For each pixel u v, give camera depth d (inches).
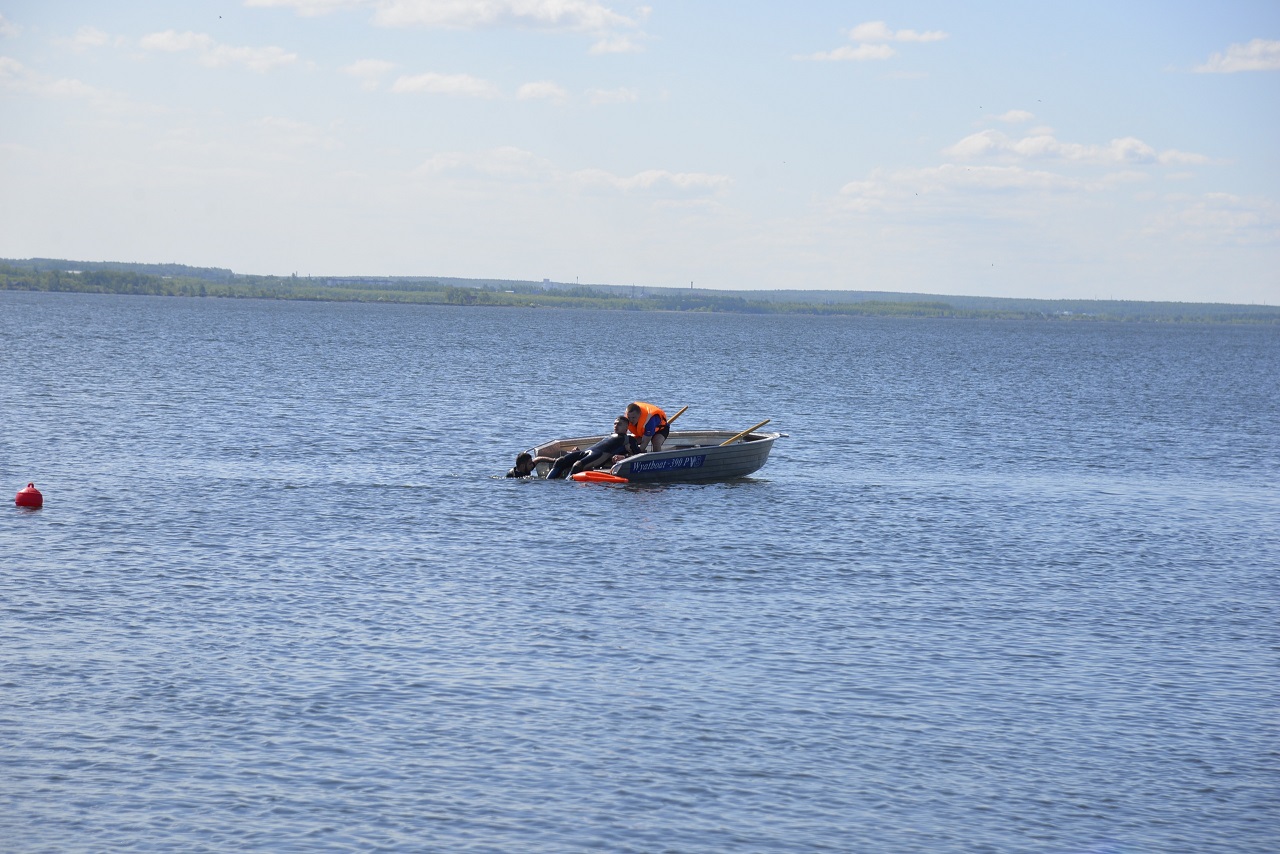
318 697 888.9
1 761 772.0
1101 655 1038.4
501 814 723.4
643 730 846.5
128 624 1051.3
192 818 709.9
